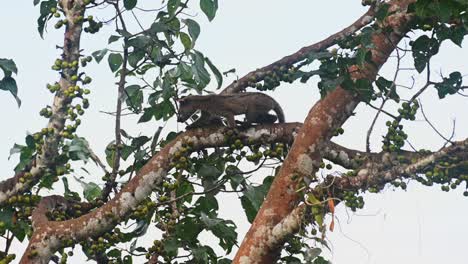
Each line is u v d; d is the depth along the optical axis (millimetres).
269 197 11086
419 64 12062
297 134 11500
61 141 12523
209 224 12289
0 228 12359
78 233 11805
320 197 10883
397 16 11812
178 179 12422
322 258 11492
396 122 12188
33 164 12430
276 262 10961
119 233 12516
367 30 11625
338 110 11477
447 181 12039
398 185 11898
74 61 12312
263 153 12773
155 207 12188
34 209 12328
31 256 11570
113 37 12547
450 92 12344
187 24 12688
